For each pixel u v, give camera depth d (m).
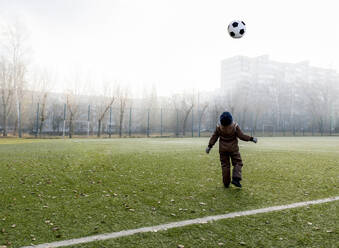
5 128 28.00
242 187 5.57
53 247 2.77
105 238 3.00
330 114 56.19
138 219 3.62
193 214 3.84
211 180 6.25
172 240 2.95
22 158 9.09
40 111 31.16
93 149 12.45
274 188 5.50
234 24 8.23
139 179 6.25
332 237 3.05
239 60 103.44
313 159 10.05
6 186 5.37
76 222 3.50
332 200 4.61
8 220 3.54
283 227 3.34
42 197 4.68
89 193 4.98
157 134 36.88
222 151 5.41
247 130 50.16
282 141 25.22
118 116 36.06
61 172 6.84
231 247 2.80
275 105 58.84
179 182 6.00
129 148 13.50
